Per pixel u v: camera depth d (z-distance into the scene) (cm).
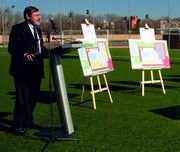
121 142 700
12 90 1288
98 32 4700
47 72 1894
